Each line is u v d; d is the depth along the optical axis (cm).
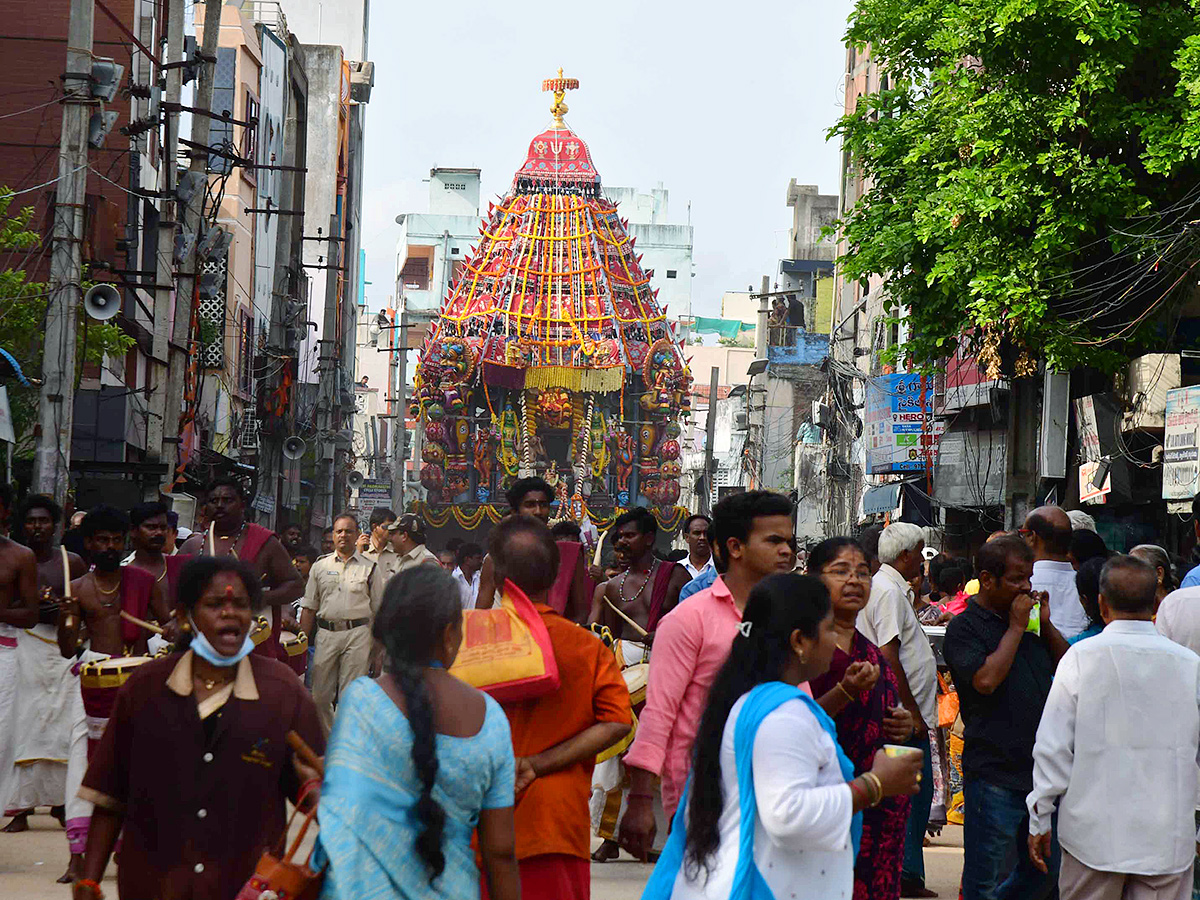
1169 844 662
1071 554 985
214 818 489
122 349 2392
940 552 2795
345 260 6094
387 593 451
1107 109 1916
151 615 985
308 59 5956
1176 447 1942
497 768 448
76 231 1716
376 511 1541
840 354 5000
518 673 571
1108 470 2105
